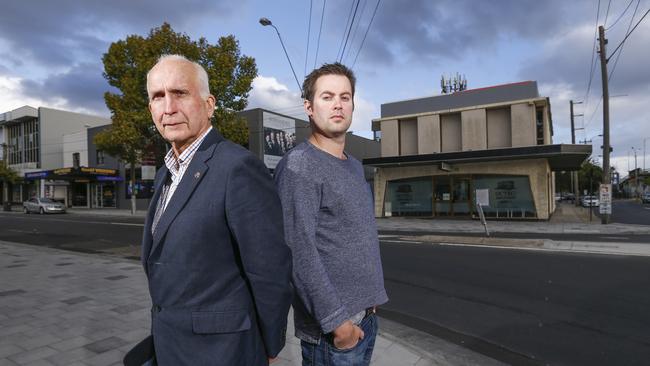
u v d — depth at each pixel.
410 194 22.61
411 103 23.48
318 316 1.58
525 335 4.54
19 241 13.47
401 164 21.78
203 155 1.56
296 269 1.62
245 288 1.52
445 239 12.41
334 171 1.76
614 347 4.17
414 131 23.52
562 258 9.03
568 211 29.81
